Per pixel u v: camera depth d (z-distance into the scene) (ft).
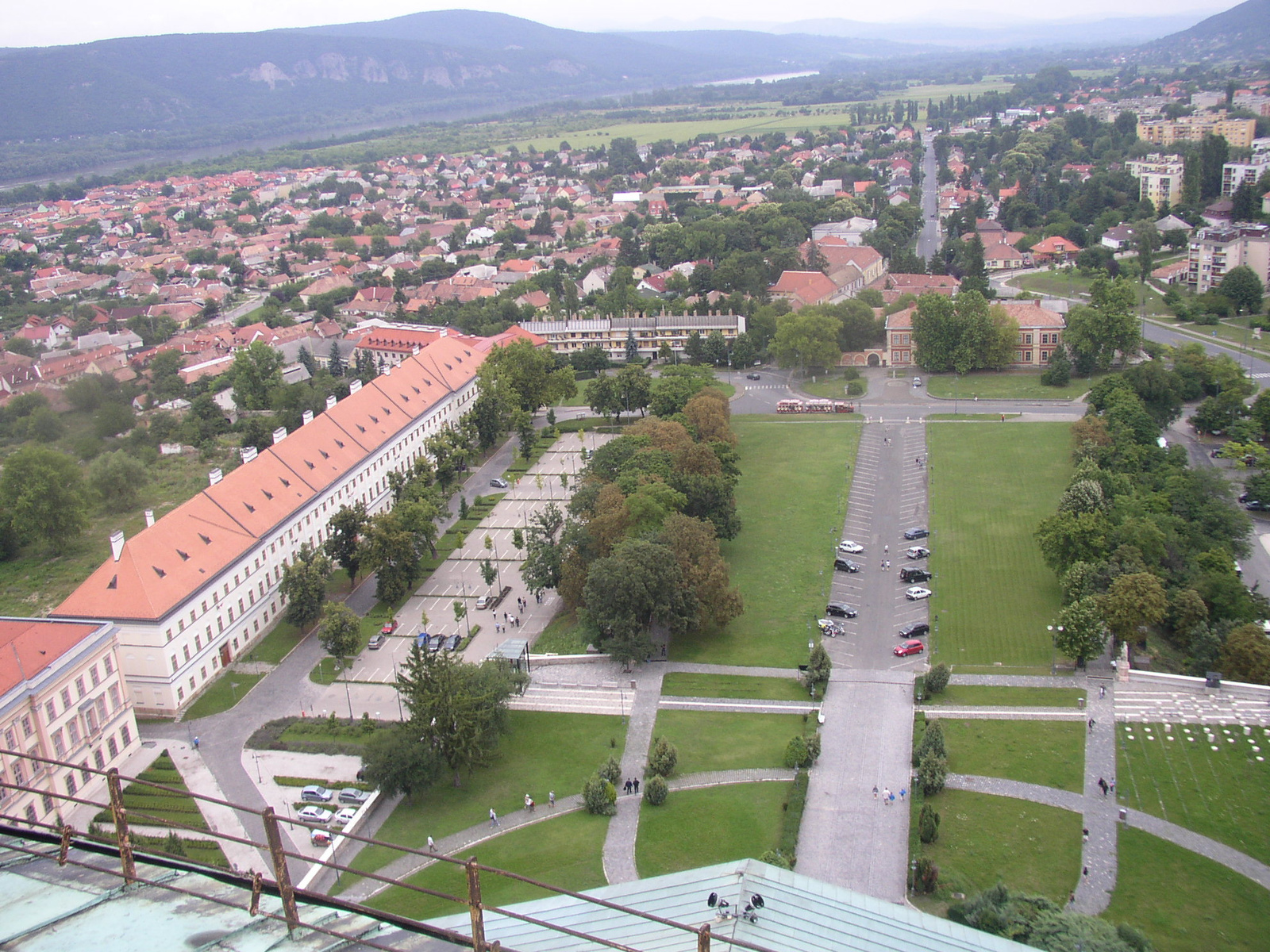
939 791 495.82
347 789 522.06
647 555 627.05
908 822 476.13
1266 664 572.10
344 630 641.81
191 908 124.77
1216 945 398.83
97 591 615.98
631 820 487.20
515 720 584.40
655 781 497.46
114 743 561.02
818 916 245.86
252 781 541.75
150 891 128.16
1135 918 412.98
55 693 518.37
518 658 617.21
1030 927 371.15
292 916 122.52
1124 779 502.79
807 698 590.14
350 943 121.08
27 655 525.34
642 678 621.31
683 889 255.09
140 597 609.42
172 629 613.11
